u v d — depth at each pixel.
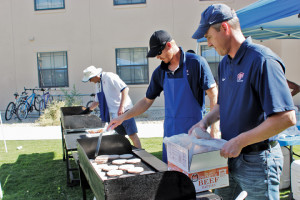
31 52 10.40
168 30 10.02
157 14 10.01
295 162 2.54
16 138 6.47
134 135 3.88
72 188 3.40
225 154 1.30
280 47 9.59
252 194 1.52
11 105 10.49
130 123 3.81
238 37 1.45
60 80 10.55
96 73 3.78
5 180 3.71
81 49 10.28
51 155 4.92
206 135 1.43
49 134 6.86
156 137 6.06
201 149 1.31
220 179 1.36
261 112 1.44
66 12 10.22
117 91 3.79
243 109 1.46
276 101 1.26
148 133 6.53
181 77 2.22
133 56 10.28
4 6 10.31
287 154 3.05
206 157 1.31
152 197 1.23
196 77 2.18
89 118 3.44
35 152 5.14
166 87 2.32
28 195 3.21
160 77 2.38
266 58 1.33
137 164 1.73
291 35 5.43
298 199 2.47
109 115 3.88
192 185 1.27
